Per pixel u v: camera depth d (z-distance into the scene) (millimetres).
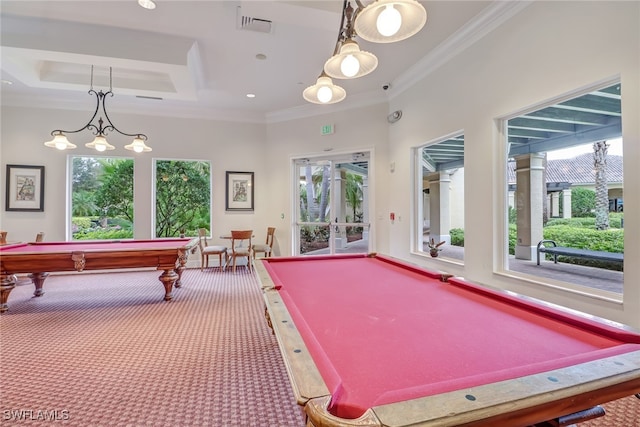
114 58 3395
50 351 2467
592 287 2328
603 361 881
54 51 3256
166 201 6043
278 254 6145
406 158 4547
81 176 5605
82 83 4285
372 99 5164
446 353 1026
